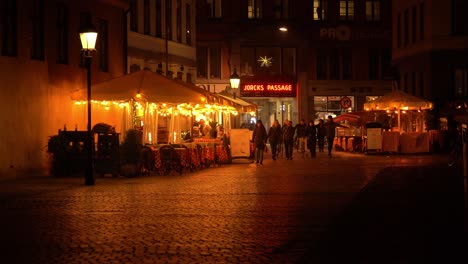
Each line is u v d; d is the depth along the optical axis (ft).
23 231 45.62
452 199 59.57
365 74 213.25
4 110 86.48
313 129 136.98
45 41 94.94
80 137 89.20
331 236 42.47
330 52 212.64
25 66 90.12
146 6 141.18
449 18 167.94
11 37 88.58
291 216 51.01
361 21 212.84
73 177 87.66
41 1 94.63
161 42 147.84
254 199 61.77
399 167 102.17
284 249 38.68
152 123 100.27
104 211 54.65
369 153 144.25
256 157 117.08
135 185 76.38
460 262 34.35
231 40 207.00
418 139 142.92
